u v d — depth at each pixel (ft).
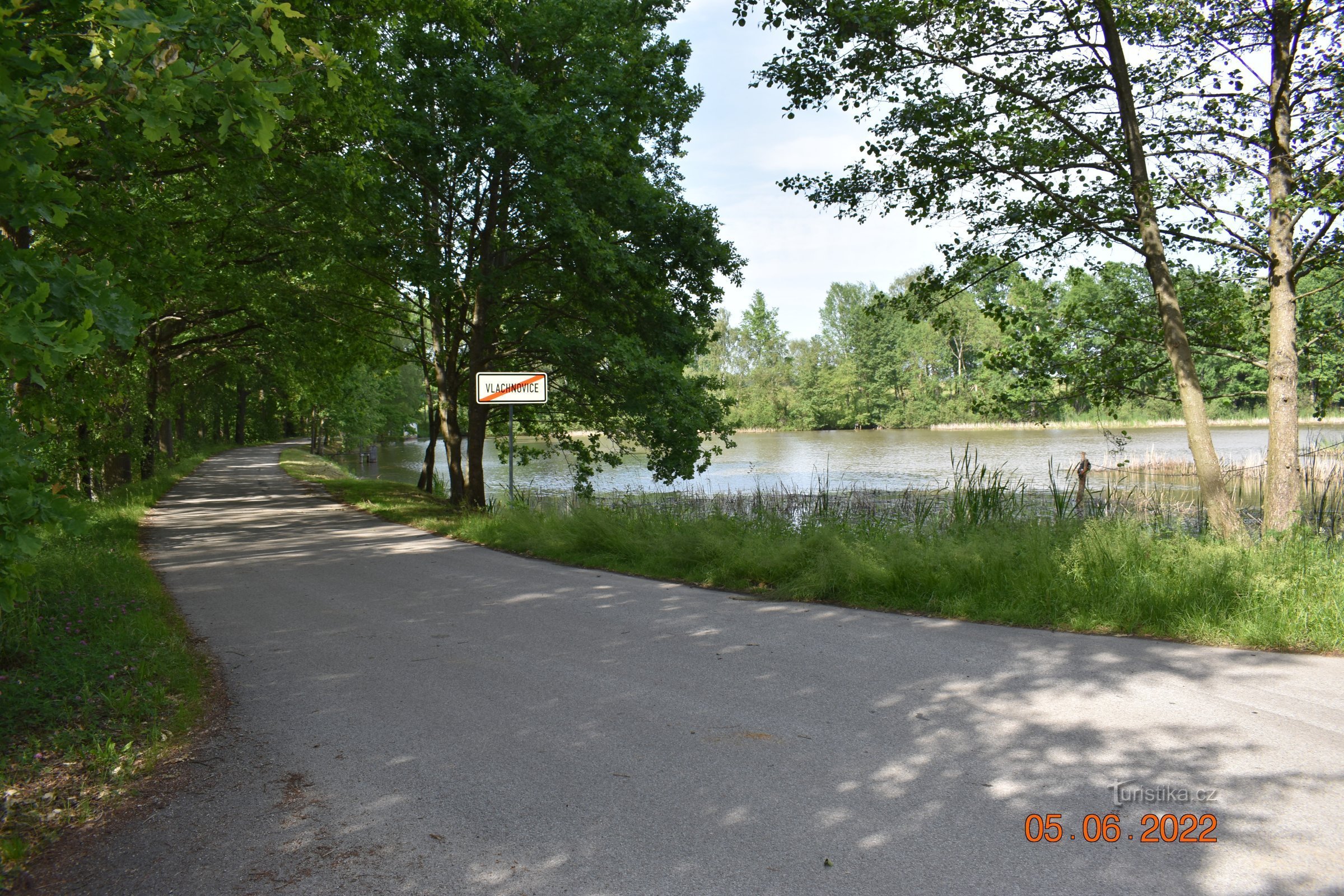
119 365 53.06
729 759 13.91
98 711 16.58
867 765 13.46
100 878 10.53
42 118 12.59
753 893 9.74
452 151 57.72
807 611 25.73
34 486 11.02
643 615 25.55
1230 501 35.19
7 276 12.05
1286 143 36.04
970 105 39.37
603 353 59.98
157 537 47.37
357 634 23.76
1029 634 21.98
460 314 68.80
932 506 54.19
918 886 9.82
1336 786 12.10
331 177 47.01
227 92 14.71
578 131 56.80
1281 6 33.81
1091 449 140.46
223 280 57.47
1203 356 42.65
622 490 96.27
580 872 10.36
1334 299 41.83
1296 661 18.51
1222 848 10.48
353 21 42.65
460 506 65.31
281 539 46.52
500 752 14.49
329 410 160.35
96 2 13.98
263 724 16.31
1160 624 21.70
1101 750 13.67
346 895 9.95
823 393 327.67
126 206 33.01
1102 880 9.82
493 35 61.41
